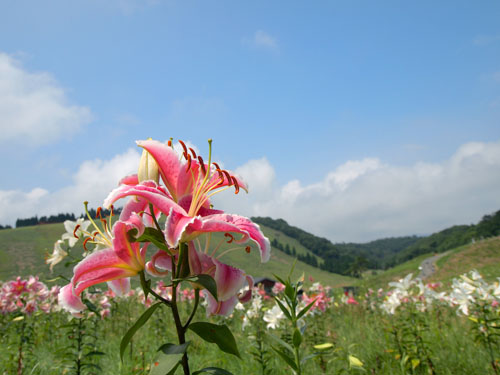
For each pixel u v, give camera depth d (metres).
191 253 1.41
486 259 45.72
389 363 4.07
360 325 6.48
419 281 5.46
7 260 59.72
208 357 4.61
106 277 1.41
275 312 4.97
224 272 1.42
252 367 4.17
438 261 54.44
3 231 79.75
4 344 5.30
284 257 119.50
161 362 1.24
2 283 6.55
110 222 1.61
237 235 1.52
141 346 5.13
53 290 6.04
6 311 5.36
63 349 3.60
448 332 5.25
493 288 3.85
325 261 134.62
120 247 1.39
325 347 2.22
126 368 3.99
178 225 1.34
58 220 128.25
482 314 3.93
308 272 97.94
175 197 1.55
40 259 61.91
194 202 1.51
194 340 5.64
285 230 176.25
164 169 1.54
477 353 4.20
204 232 1.40
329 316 7.40
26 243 72.19
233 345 1.36
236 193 1.59
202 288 1.41
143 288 1.40
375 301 8.66
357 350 4.71
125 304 7.98
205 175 1.61
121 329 6.74
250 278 1.58
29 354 4.45
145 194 1.36
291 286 2.25
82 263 1.36
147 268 1.47
